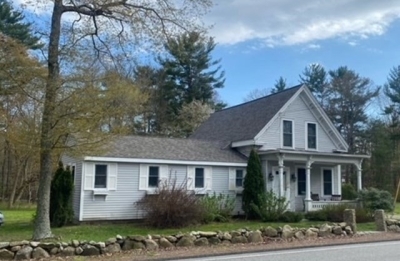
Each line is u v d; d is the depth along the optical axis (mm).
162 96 40656
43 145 13016
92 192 18672
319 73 49000
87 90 12938
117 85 13711
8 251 10164
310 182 24562
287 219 19859
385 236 14773
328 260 9742
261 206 20344
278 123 24109
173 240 12070
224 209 20391
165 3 14062
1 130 14422
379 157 39594
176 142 22922
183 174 20984
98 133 13914
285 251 11477
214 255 10758
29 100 13867
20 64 13328
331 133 25953
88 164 18750
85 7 13781
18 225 17984
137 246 11531
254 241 13078
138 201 19203
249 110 26891
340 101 46375
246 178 21219
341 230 14844
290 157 22031
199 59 42000
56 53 13102
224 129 26953
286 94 25078
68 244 10758
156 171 20391
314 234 14289
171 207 17141
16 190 34469
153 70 40438
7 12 28312
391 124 44219
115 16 13977
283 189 22016
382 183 39219
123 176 19500
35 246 10453
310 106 25359
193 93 41469
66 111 12773
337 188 25781
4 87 13727
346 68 47312
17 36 26922
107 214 18906
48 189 13383
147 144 21453
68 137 13750
